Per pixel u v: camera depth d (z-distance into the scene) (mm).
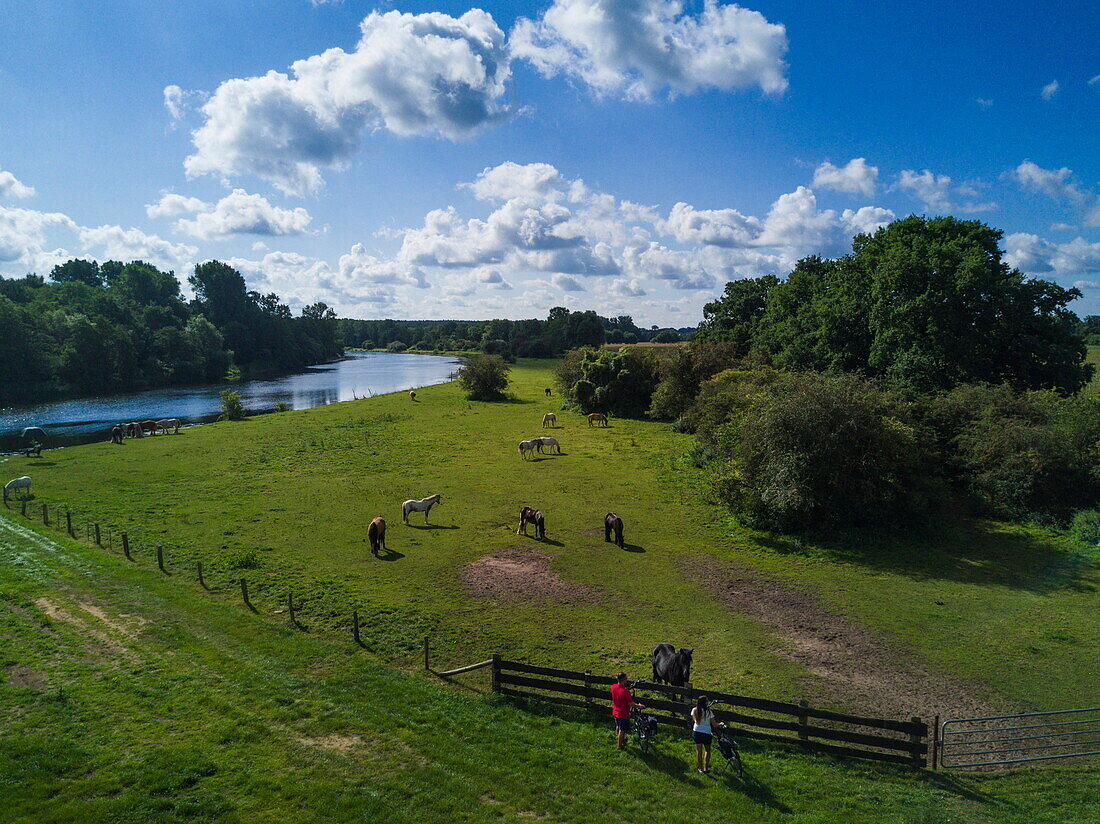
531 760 10984
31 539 22125
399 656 14859
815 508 24750
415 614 17141
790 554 22578
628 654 15227
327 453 40094
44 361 78875
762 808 9820
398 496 29859
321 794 9695
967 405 29281
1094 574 20281
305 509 27312
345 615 16906
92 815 8852
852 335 43594
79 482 31422
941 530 24109
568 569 20922
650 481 33125
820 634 16469
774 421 24641
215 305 127812
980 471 27203
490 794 9984
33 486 30531
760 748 11648
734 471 26094
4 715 11445
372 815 9266
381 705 12578
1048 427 25953
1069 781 10695
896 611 17844
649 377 59406
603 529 25312
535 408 64562
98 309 96812
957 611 17797
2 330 73812
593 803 9891
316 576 19641
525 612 17547
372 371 132750
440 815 9375
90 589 17812
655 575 20531
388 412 60906
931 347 35656
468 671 14109
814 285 56125
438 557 21797
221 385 98188
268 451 40500
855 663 14945
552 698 13086
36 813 8812
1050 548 22688
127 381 90500
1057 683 14016
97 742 10750
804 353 45969
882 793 10266
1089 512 24094
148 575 19078
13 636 14711
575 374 63125
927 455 26969
